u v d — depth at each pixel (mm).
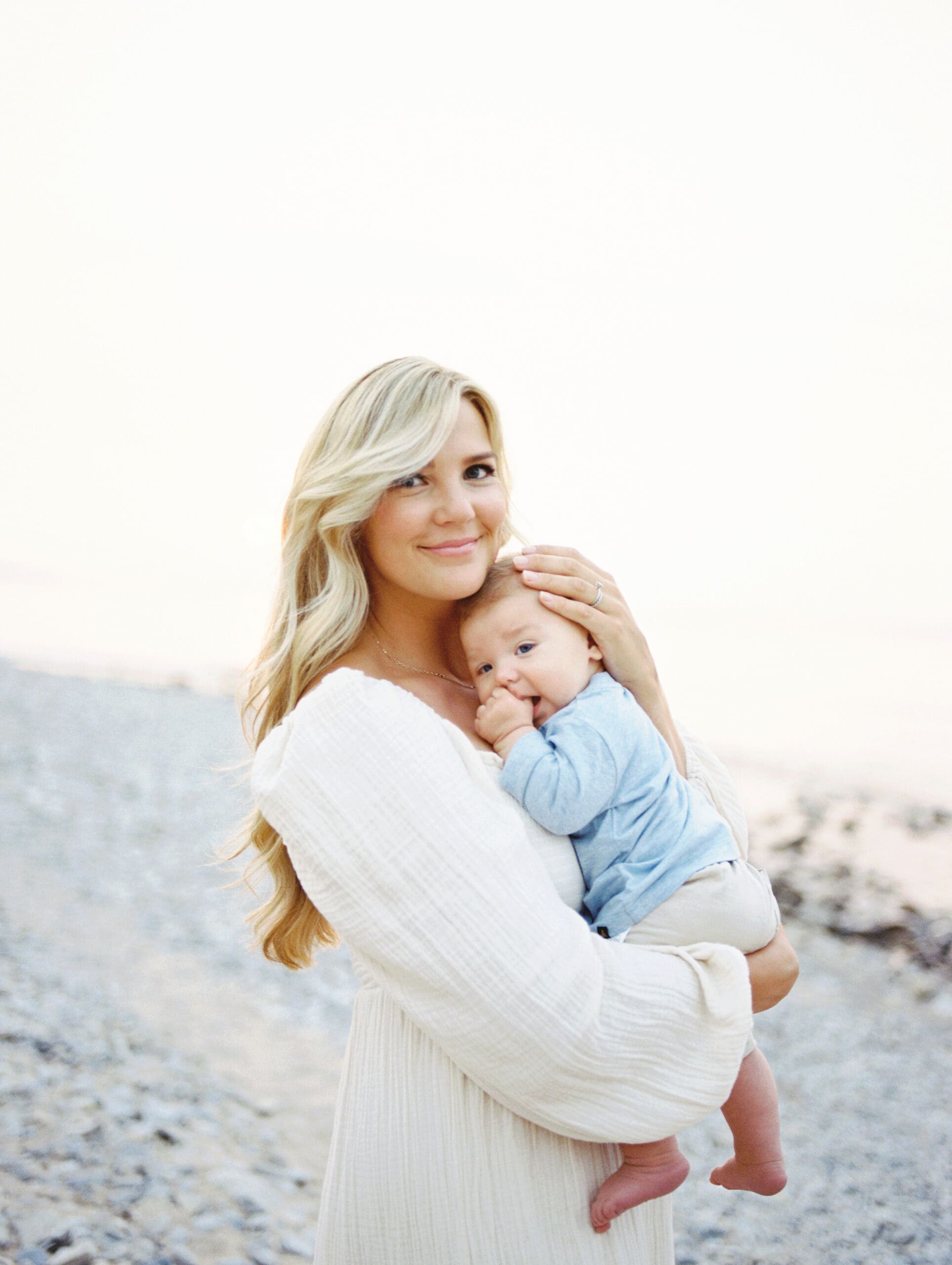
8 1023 5371
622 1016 1620
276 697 2162
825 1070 6316
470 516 2006
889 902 8992
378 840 1650
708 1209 4781
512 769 1865
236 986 6535
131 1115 4582
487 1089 1703
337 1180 1882
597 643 2094
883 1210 4773
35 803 10539
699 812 1955
